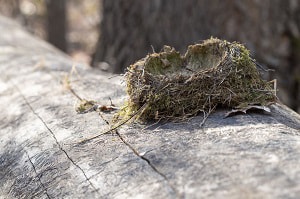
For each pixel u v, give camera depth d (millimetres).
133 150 1953
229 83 2178
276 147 1733
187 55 2387
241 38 4852
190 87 2174
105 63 5527
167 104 2170
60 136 2357
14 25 6105
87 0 13328
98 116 2451
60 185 2012
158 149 1894
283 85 4844
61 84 3119
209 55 2359
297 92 4859
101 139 2160
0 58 4145
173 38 5055
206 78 2174
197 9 4930
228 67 2180
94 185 1871
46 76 3389
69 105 2727
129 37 5355
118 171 1856
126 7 5340
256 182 1524
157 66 2342
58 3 9680
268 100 2209
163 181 1689
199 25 4938
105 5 5602
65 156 2158
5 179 2395
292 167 1569
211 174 1634
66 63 3795
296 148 1717
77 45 11531
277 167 1581
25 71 3621
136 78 2266
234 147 1786
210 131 1980
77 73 3305
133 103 2254
